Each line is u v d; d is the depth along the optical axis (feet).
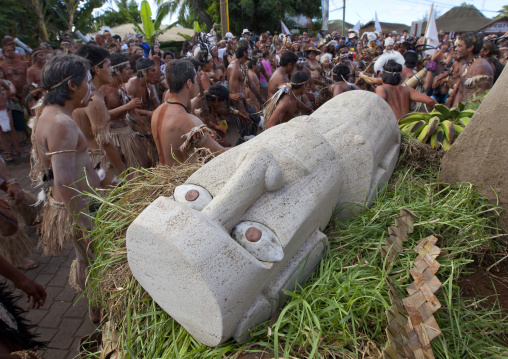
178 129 9.20
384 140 7.95
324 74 31.35
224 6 44.09
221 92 13.38
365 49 36.17
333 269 5.81
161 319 5.26
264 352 4.64
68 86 7.77
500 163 7.29
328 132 7.36
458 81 17.47
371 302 4.93
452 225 6.54
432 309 4.76
